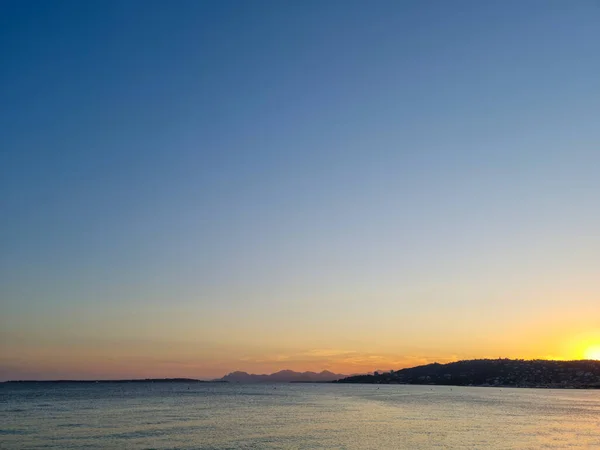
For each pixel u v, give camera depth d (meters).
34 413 128.75
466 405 169.62
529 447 74.19
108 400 197.00
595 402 192.00
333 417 121.38
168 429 92.88
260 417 120.25
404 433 89.19
